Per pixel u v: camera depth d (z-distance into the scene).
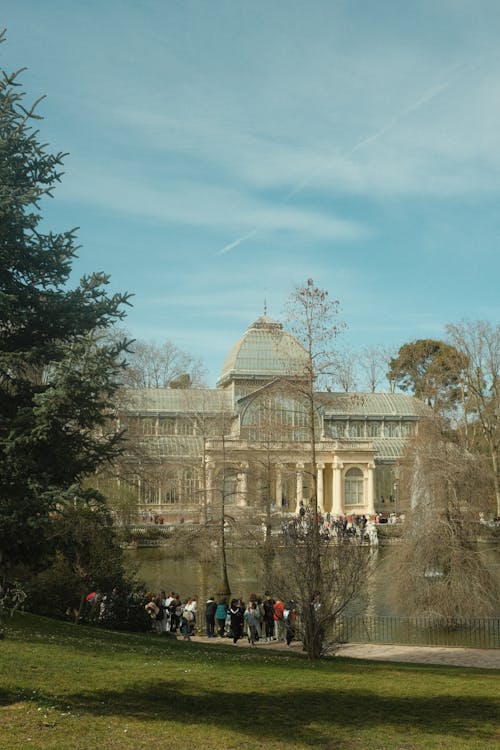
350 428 124.88
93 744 14.98
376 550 69.19
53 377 17.59
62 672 21.06
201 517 75.31
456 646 38.34
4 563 20.72
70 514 34.16
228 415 76.25
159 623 39.78
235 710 18.69
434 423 54.72
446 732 17.81
